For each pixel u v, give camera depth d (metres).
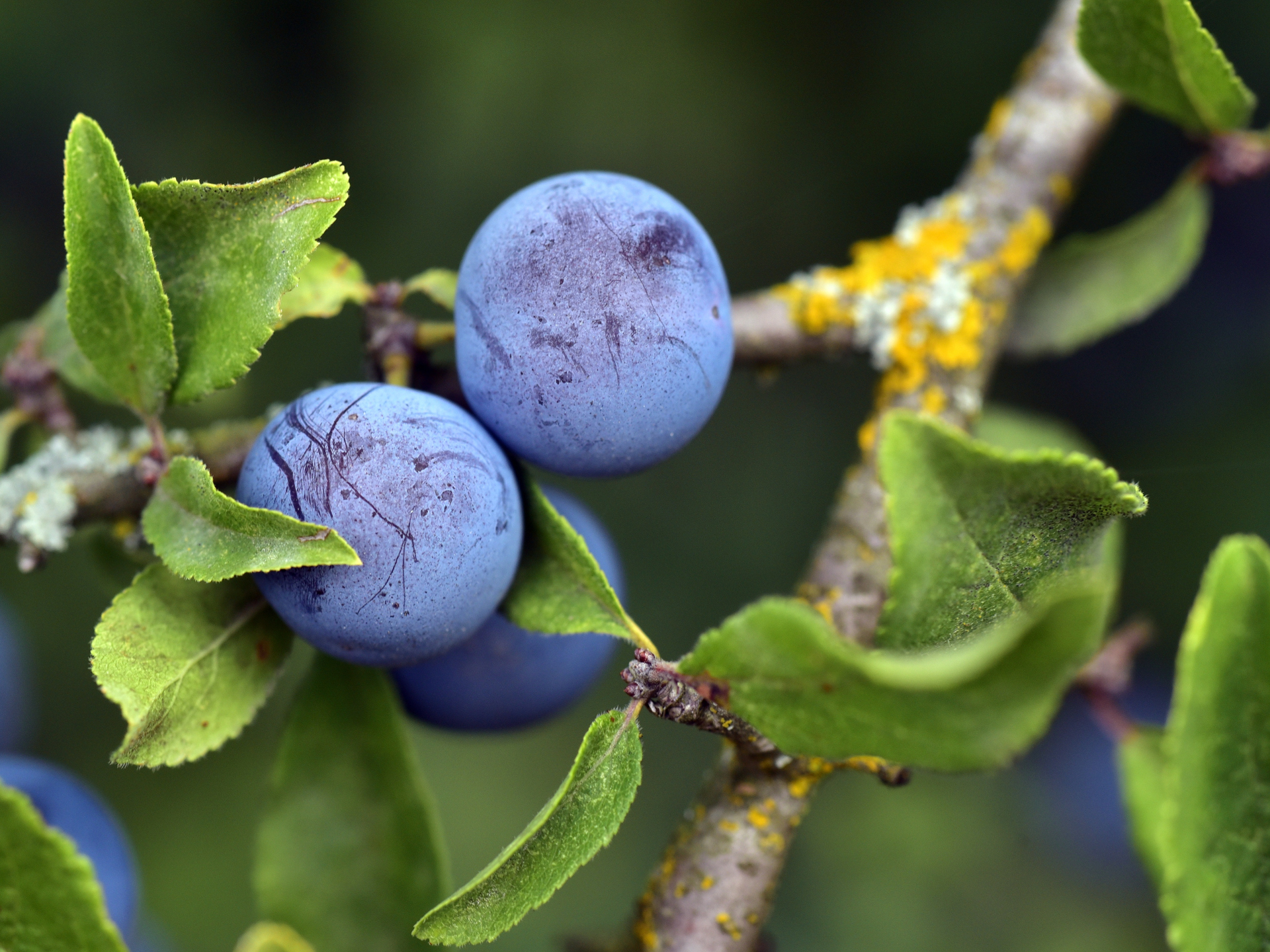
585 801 0.15
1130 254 0.19
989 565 0.15
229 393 0.20
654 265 0.16
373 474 0.15
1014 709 0.14
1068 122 0.19
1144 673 0.25
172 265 0.16
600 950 0.17
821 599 0.17
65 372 0.17
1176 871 0.15
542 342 0.16
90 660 0.15
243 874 0.26
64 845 0.15
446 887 0.17
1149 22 0.17
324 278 0.17
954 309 0.18
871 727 0.14
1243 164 0.18
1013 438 0.19
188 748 0.15
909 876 0.26
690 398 0.16
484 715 0.18
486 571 0.16
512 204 0.16
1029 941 0.25
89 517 0.17
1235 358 0.25
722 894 0.16
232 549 0.15
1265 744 0.15
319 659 0.17
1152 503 0.25
